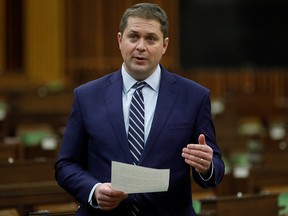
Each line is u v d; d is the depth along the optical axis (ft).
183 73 100.53
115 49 99.35
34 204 31.48
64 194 31.86
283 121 77.20
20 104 73.05
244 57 101.71
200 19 100.83
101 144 20.57
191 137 20.86
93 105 21.03
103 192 19.27
